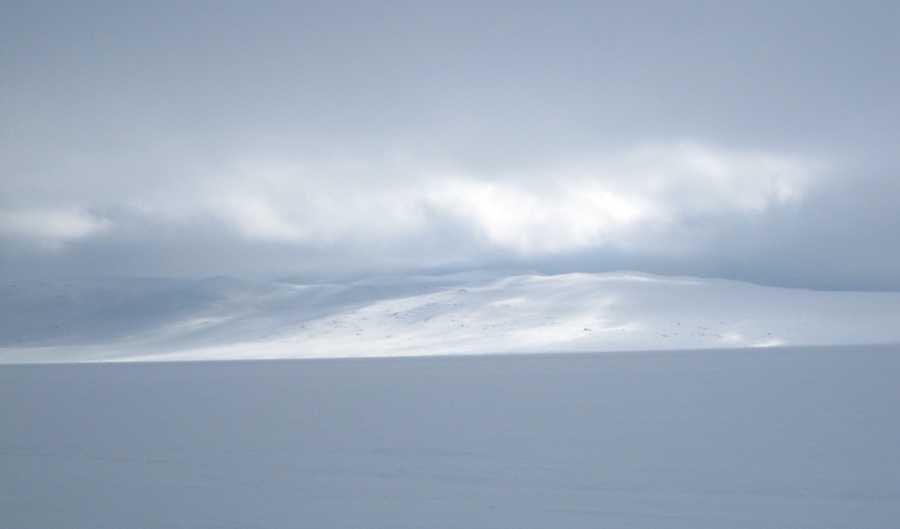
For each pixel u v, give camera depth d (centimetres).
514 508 1209
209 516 1223
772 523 1101
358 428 2067
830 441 1658
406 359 7525
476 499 1267
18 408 2831
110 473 1545
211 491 1373
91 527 1188
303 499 1301
